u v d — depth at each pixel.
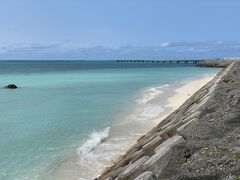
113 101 34.69
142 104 31.19
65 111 29.55
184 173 7.11
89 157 15.51
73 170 14.10
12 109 31.69
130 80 66.94
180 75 80.88
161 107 28.81
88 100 36.62
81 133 20.75
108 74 94.94
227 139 8.77
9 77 84.44
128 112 27.14
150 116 24.75
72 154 16.33
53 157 16.12
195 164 7.34
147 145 9.63
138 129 20.52
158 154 7.90
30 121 25.48
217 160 7.32
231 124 10.10
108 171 11.28
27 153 17.05
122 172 8.60
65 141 19.05
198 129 9.73
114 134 19.44
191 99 20.47
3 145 18.66
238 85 18.44
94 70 127.81
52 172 14.09
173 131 10.73
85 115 26.86
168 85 51.34
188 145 8.24
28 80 72.88
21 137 20.50
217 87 17.95
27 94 44.81
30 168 14.76
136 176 7.69
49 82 66.19
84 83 62.03
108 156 15.38
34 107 32.75
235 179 6.50
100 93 43.47
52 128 22.77
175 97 35.06
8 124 24.55
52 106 33.03
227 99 13.46
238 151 7.57
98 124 23.00
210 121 10.38
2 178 13.70
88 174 13.51
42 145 18.48
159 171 7.40
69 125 23.34
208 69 110.44
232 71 29.27
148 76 80.31
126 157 11.48
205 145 8.27
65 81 68.44
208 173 6.94
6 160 15.98
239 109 11.60
